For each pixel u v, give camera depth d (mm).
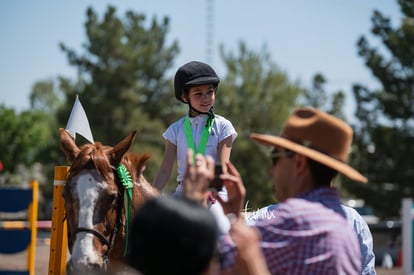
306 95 39750
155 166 31250
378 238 24609
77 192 4973
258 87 33219
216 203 5086
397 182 27844
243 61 34500
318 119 3285
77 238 4871
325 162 3150
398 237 24531
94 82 33469
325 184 3275
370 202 27625
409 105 27328
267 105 33031
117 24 33625
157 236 2064
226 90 33406
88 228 4879
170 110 36250
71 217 4992
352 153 28625
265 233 3066
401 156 26781
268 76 33969
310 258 3006
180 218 2082
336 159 3268
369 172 28109
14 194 11266
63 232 6125
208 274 2186
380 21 27938
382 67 27391
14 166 47344
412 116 27500
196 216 2102
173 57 35750
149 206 2135
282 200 3361
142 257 2076
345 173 3109
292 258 3021
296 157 3268
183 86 5949
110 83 33312
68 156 5398
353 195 28297
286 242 3023
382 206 27375
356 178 3109
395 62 27609
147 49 34281
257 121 32625
